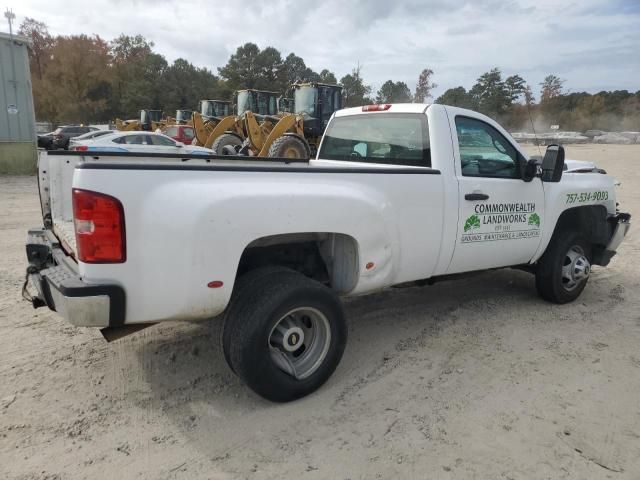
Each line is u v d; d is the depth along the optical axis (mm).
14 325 4246
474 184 4016
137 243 2578
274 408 3148
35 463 2596
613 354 3949
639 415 3111
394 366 3711
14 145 16078
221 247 2760
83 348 3875
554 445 2803
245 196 2832
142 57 72750
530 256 4660
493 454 2721
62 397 3209
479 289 5508
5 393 3227
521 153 4465
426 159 3939
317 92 17016
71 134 29500
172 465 2611
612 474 2580
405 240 3650
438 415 3084
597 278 5988
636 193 13242
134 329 2928
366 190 3395
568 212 5070
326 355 3285
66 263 3068
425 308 4902
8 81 15766
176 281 2686
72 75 59719
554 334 4316
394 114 4270
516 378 3551
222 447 2764
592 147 40625
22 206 10305
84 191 2467
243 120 16391
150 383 3412
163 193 2633
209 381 3455
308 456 2693
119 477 2514
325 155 5078
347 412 3113
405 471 2582
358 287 3465
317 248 3666
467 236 4039
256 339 2932
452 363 3768
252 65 81438
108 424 2947
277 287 3014
